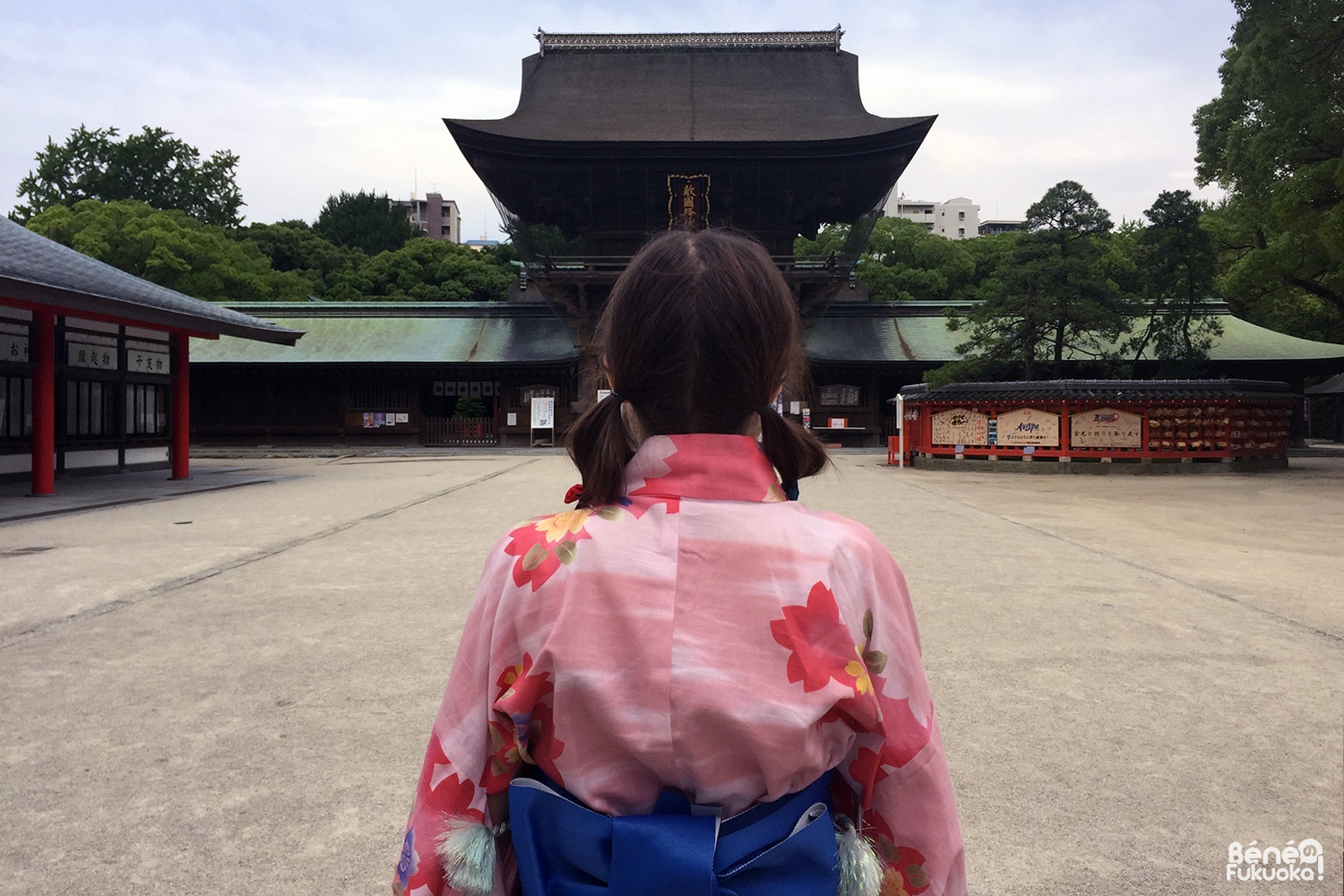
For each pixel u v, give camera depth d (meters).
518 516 10.55
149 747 3.32
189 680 4.14
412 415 34.28
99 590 6.19
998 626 5.14
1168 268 26.58
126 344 18.50
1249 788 2.96
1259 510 11.29
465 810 0.88
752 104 36.97
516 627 0.86
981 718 3.63
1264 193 18.00
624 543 0.85
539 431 34.09
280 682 4.11
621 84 37.94
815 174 33.59
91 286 13.20
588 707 0.81
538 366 33.88
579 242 37.81
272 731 3.49
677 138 34.75
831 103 36.94
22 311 15.38
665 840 0.76
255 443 34.38
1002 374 28.98
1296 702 3.81
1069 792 2.94
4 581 6.55
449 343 35.41
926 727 0.91
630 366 0.93
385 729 3.51
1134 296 27.23
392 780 3.03
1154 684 4.07
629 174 33.84
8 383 15.64
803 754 0.81
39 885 2.36
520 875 0.84
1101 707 3.76
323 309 37.28
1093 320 24.03
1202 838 2.62
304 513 10.99
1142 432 18.20
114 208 42.38
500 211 32.78
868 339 35.34
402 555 7.74
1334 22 14.42
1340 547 8.22
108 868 2.45
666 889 0.75
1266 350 29.72
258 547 8.23
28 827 2.68
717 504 0.86
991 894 2.32
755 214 35.38
